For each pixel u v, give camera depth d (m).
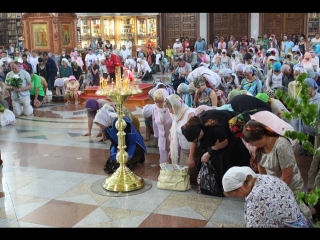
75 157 6.61
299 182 3.58
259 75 7.12
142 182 5.23
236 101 4.84
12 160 6.52
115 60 13.76
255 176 2.81
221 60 14.93
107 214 4.44
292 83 5.42
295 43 21.91
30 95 11.70
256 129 3.38
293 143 3.94
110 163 5.88
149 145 7.21
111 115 5.82
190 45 24.38
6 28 24.89
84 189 5.20
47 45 20.73
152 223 4.20
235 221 4.19
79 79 14.72
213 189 4.77
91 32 25.53
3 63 14.66
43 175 5.77
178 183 5.03
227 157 4.61
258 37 22.20
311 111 1.86
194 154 5.10
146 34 25.78
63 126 9.05
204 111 4.56
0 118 9.13
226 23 24.66
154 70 21.48
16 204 4.76
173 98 5.02
